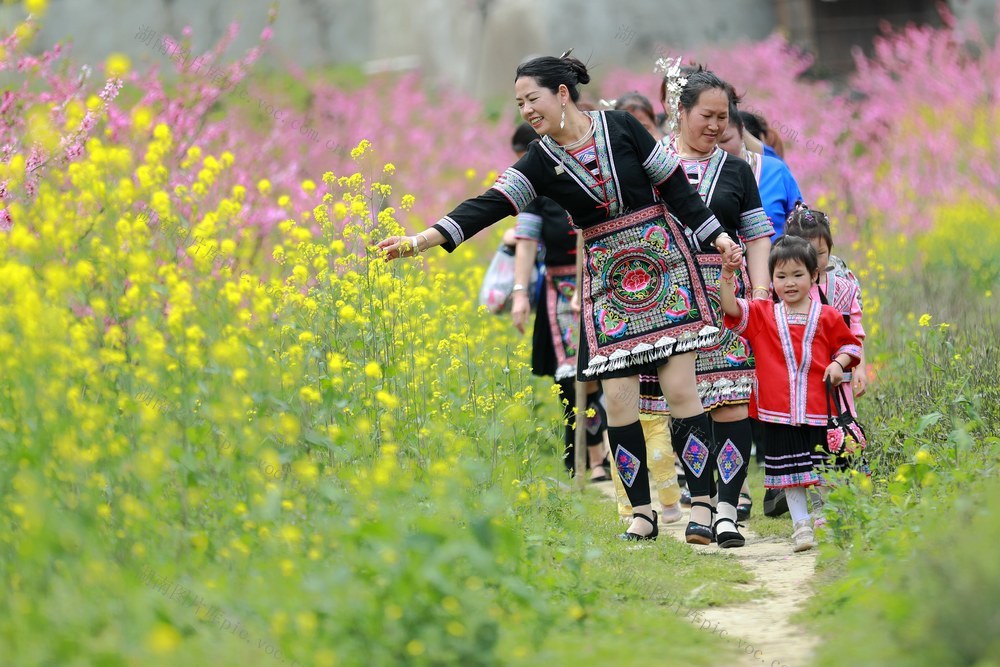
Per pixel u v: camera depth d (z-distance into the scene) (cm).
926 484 1537
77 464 1158
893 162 4478
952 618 995
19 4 3650
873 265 2916
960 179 4384
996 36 6431
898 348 2461
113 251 1437
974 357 2133
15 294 1330
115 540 1168
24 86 2172
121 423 1297
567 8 7012
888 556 1321
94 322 1427
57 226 1463
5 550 1138
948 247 3741
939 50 5656
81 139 1831
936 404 1942
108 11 7281
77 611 1002
